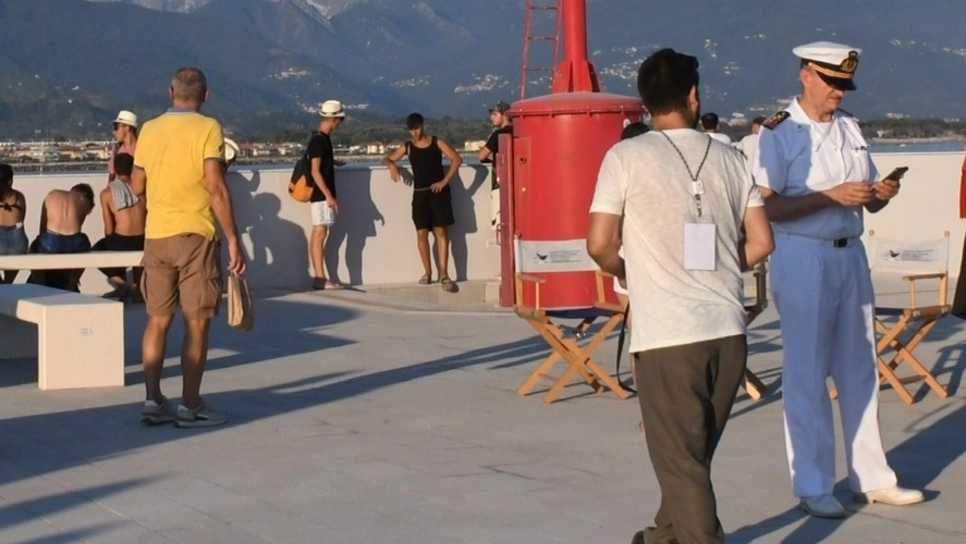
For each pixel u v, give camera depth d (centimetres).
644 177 604
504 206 1536
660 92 615
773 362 1309
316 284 1923
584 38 1573
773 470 874
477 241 2025
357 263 1986
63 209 1652
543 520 761
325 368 1306
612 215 609
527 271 1155
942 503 787
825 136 773
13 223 1630
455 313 1680
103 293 1845
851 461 791
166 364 1334
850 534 728
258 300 1819
